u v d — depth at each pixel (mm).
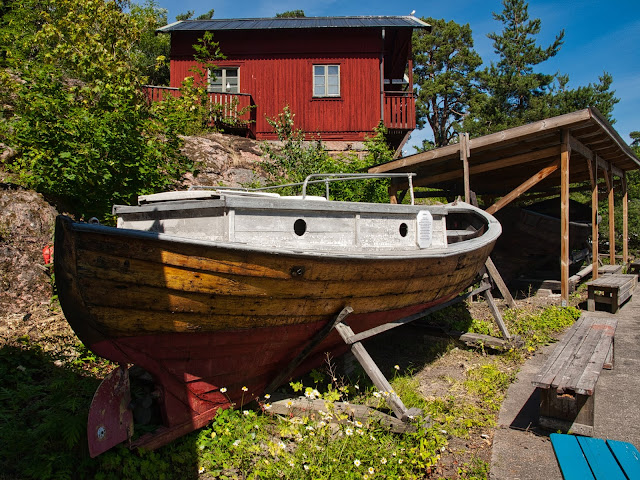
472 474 3457
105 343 3248
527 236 11078
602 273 11867
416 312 5508
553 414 4039
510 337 6355
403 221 4820
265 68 16203
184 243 3137
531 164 11031
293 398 4199
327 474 3148
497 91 33656
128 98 7605
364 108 16156
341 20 17438
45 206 6488
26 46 11102
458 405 4617
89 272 2953
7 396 3879
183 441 3664
